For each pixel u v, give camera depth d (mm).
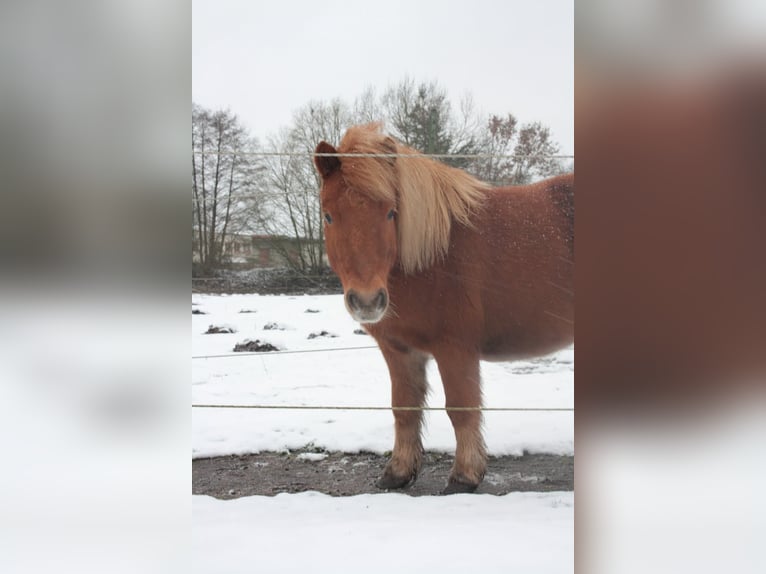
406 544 1906
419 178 2389
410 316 2404
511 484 2473
